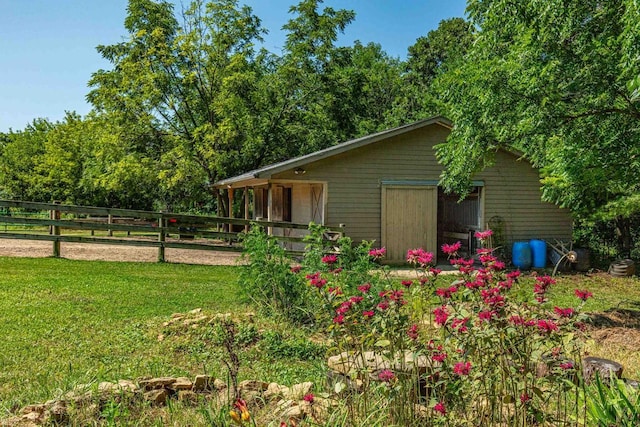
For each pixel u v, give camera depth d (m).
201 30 20.75
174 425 2.87
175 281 8.94
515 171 13.86
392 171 12.98
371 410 2.70
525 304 2.77
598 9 7.40
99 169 20.30
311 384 3.61
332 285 4.88
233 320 5.80
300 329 5.86
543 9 6.93
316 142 22.44
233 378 2.94
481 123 8.55
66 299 7.01
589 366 3.71
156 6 20.53
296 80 22.06
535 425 2.59
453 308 2.72
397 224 13.00
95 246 14.45
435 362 2.91
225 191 21.91
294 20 23.52
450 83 8.77
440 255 15.23
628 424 2.37
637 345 6.17
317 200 12.98
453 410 2.60
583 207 12.56
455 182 9.91
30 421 2.83
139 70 19.55
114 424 2.78
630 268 12.42
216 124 19.94
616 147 8.07
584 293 2.67
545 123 7.84
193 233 11.62
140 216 11.44
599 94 7.62
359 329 3.09
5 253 11.55
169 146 20.08
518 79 7.83
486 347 2.55
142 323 5.95
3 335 5.23
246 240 6.98
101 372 3.97
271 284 6.49
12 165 27.22
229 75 20.03
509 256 13.63
